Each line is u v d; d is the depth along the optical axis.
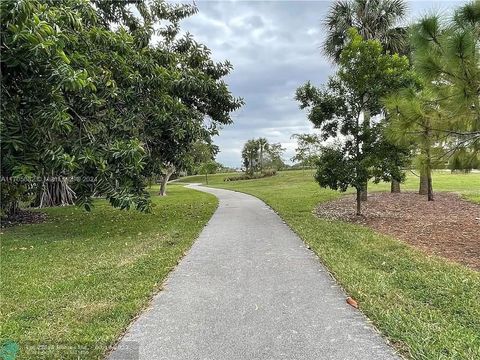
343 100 10.07
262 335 3.42
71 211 15.77
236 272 5.50
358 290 4.46
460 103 5.32
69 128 7.38
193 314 3.95
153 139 11.47
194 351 3.15
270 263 5.96
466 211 11.43
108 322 3.72
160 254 6.68
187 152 13.02
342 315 3.83
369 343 3.21
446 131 5.93
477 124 5.71
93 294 4.57
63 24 8.41
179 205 17.25
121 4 12.63
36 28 6.64
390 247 6.68
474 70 5.06
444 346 3.05
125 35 10.31
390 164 9.55
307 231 8.58
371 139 9.73
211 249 7.13
